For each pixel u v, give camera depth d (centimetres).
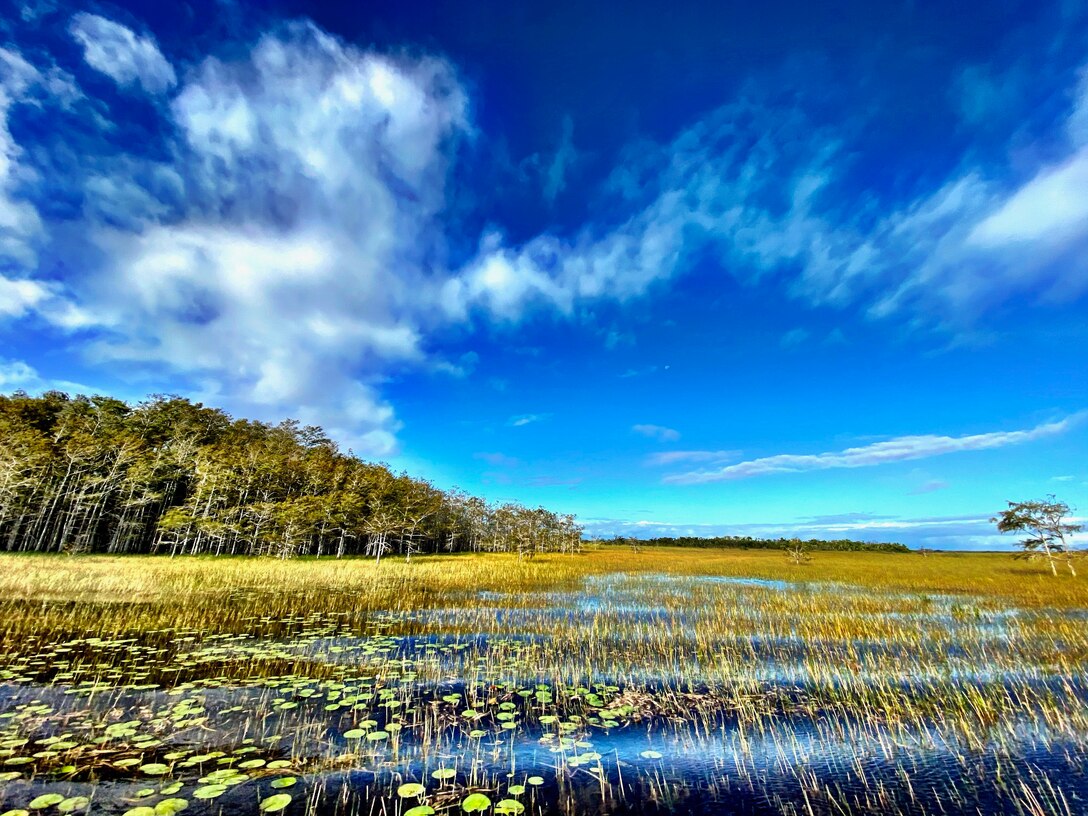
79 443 4762
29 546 4444
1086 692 879
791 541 6956
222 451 5762
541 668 1018
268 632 1272
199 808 470
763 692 883
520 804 492
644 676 975
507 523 7694
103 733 621
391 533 6334
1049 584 2656
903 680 956
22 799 461
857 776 576
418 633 1344
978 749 648
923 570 3803
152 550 4988
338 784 530
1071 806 507
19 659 922
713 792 536
